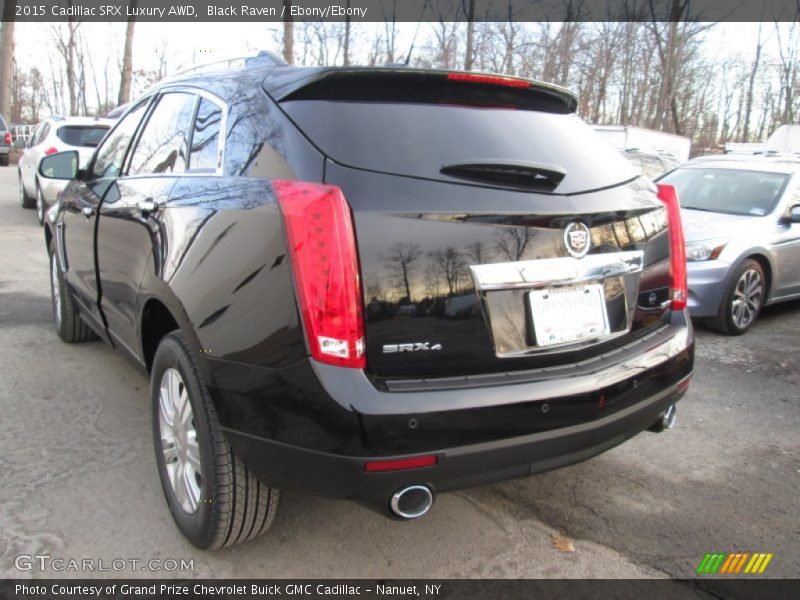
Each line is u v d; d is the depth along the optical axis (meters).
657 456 3.63
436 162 2.29
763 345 5.66
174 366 2.65
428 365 2.19
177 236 2.63
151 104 3.61
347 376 2.06
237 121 2.60
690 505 3.15
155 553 2.67
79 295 4.23
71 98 38.12
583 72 26.77
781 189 6.47
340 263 2.06
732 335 5.89
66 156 4.46
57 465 3.28
